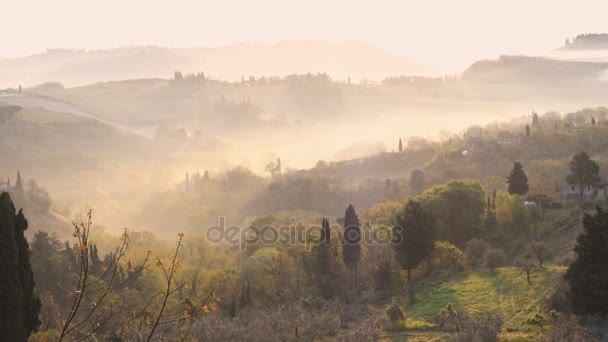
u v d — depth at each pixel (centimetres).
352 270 15988
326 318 12712
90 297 9181
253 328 11906
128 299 12762
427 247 15550
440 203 18525
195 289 15800
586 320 10175
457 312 12238
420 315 13262
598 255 10356
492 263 14900
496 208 18425
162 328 6512
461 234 18175
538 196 19488
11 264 6344
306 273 16162
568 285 11531
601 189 19588
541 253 14288
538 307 12044
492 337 10769
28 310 6644
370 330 11906
